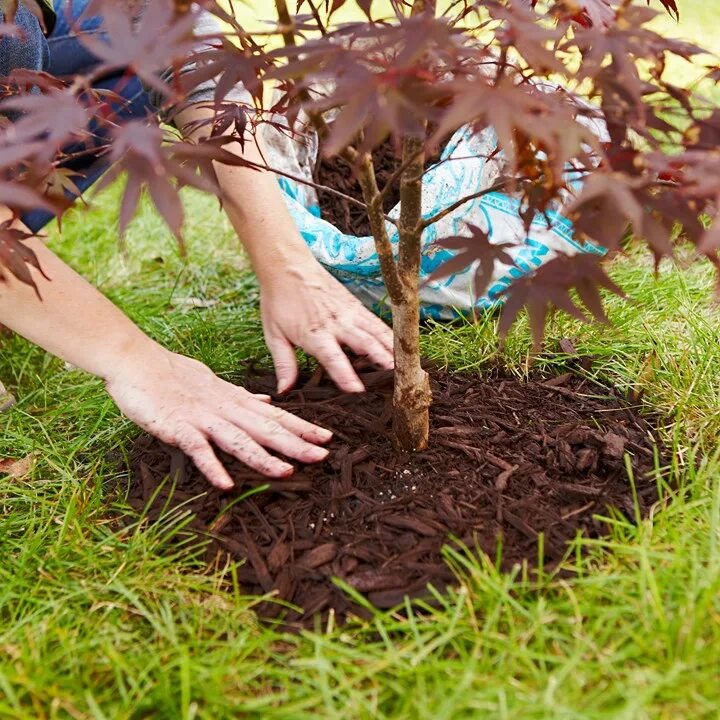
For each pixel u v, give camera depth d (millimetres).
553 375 1736
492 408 1591
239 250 2434
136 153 790
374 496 1363
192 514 1355
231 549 1294
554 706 941
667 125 936
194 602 1193
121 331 1387
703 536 1223
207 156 1047
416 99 768
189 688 1033
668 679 961
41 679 1041
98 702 1042
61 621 1183
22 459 1590
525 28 822
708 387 1611
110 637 1137
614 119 929
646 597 1093
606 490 1371
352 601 1188
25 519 1420
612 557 1198
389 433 1470
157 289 2219
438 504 1327
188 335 1944
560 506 1335
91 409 1718
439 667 1033
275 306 1650
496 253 968
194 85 1009
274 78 819
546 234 1872
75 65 1916
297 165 1968
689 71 3396
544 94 919
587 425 1552
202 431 1361
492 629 1092
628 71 851
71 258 2334
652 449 1482
